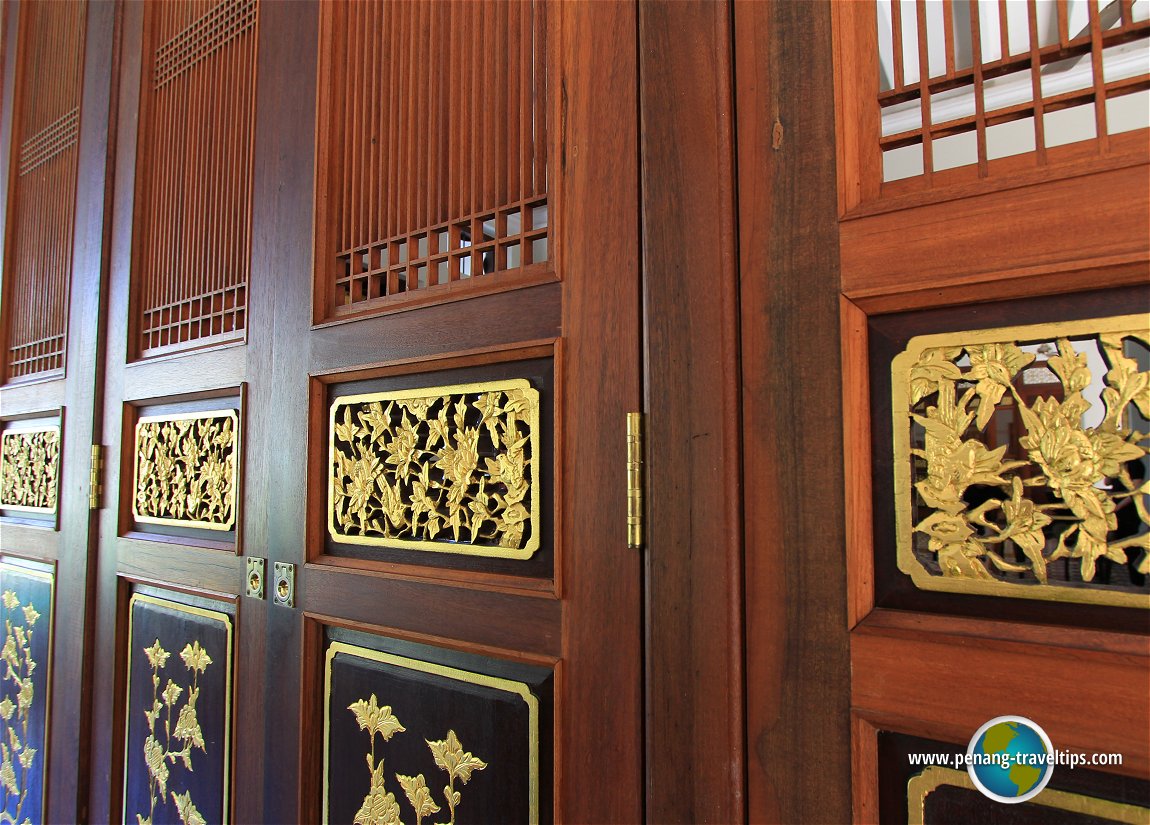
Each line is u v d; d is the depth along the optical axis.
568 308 0.73
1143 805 0.46
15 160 1.70
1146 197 0.48
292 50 1.06
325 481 0.96
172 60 1.32
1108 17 1.07
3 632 1.56
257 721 0.99
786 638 0.59
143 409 1.29
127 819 1.20
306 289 0.99
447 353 0.82
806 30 0.62
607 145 0.72
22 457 1.58
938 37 1.51
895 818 0.54
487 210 0.82
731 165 0.64
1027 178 0.52
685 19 0.68
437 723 0.80
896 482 0.56
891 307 0.57
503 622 0.75
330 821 0.90
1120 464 0.48
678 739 0.63
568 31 0.76
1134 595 0.47
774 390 0.61
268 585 1.00
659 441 0.66
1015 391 0.52
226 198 1.16
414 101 0.91
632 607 0.66
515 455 0.76
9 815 1.46
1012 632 0.50
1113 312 0.49
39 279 1.59
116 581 1.27
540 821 0.71
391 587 0.85
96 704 1.29
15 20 1.75
